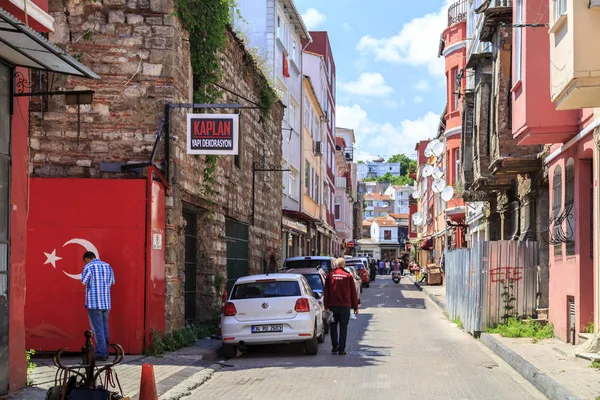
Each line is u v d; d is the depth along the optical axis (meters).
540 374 10.38
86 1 14.34
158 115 14.26
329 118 59.06
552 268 15.90
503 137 17.64
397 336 17.88
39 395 9.14
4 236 9.35
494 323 17.23
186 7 15.04
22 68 9.93
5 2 8.84
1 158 9.34
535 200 18.47
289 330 14.03
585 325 13.55
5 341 9.24
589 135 12.92
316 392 10.12
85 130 14.22
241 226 22.42
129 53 14.32
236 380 11.41
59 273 13.29
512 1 16.62
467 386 10.54
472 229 34.31
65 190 13.42
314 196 46.91
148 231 13.35
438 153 32.84
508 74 17.64
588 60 9.83
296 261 23.02
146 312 13.25
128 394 9.34
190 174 15.97
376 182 176.25
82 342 13.17
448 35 38.12
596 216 12.58
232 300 14.29
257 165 24.53
